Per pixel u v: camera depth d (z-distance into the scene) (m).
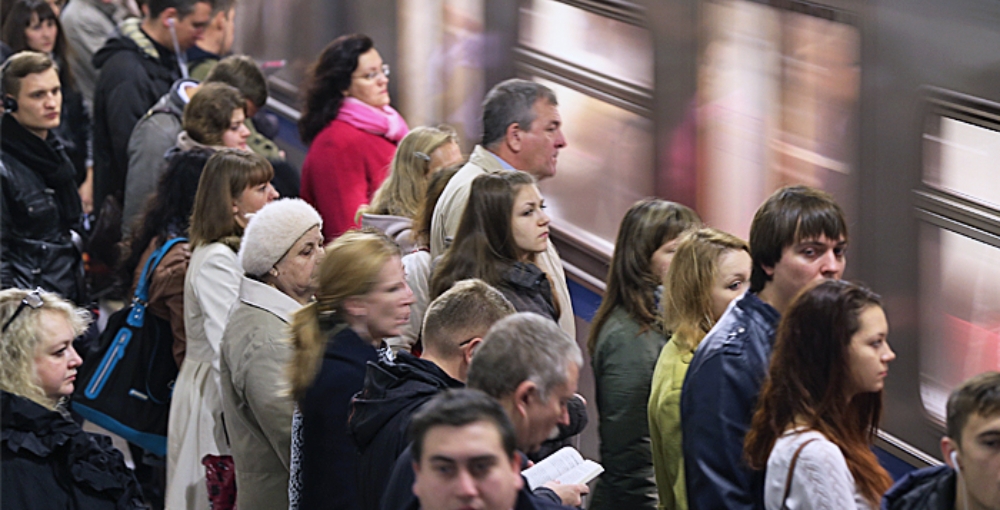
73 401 18.77
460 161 18.77
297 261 15.18
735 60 15.98
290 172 24.73
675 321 13.66
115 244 24.19
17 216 21.34
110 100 25.23
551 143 17.52
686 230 14.95
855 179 14.45
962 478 9.54
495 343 10.60
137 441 18.78
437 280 14.88
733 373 11.61
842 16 14.51
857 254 14.47
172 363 18.78
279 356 14.65
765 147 15.62
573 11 18.52
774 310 11.87
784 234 11.60
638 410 14.77
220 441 17.25
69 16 30.59
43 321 13.70
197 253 17.31
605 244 18.38
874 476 10.54
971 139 13.26
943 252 13.62
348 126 22.02
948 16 13.45
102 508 13.04
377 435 11.11
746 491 11.40
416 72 22.30
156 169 23.16
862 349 10.42
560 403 10.63
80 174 27.52
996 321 13.08
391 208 18.77
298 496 12.87
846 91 14.52
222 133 20.64
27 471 12.64
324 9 25.17
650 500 15.00
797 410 10.55
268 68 27.53
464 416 8.48
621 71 17.75
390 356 13.95
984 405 9.30
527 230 14.76
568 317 16.67
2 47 26.30
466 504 8.38
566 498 11.17
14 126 21.36
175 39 25.61
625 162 17.83
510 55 19.83
